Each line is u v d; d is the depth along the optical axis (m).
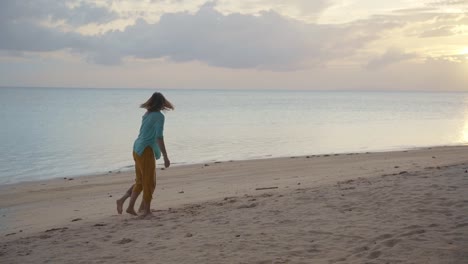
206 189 13.04
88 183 15.65
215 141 31.00
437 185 8.52
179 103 119.31
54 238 7.24
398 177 10.43
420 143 29.67
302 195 9.02
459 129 41.22
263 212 7.71
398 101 160.75
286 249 5.51
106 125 44.78
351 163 18.28
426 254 4.84
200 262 5.27
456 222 5.93
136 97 182.00
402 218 6.41
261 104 116.31
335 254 5.18
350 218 6.72
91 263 5.58
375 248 5.22
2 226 9.70
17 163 21.38
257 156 23.72
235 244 5.88
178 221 7.69
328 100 166.12
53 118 54.91
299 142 30.50
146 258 5.61
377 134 36.25
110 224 8.05
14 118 53.91
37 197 13.34
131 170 19.23
